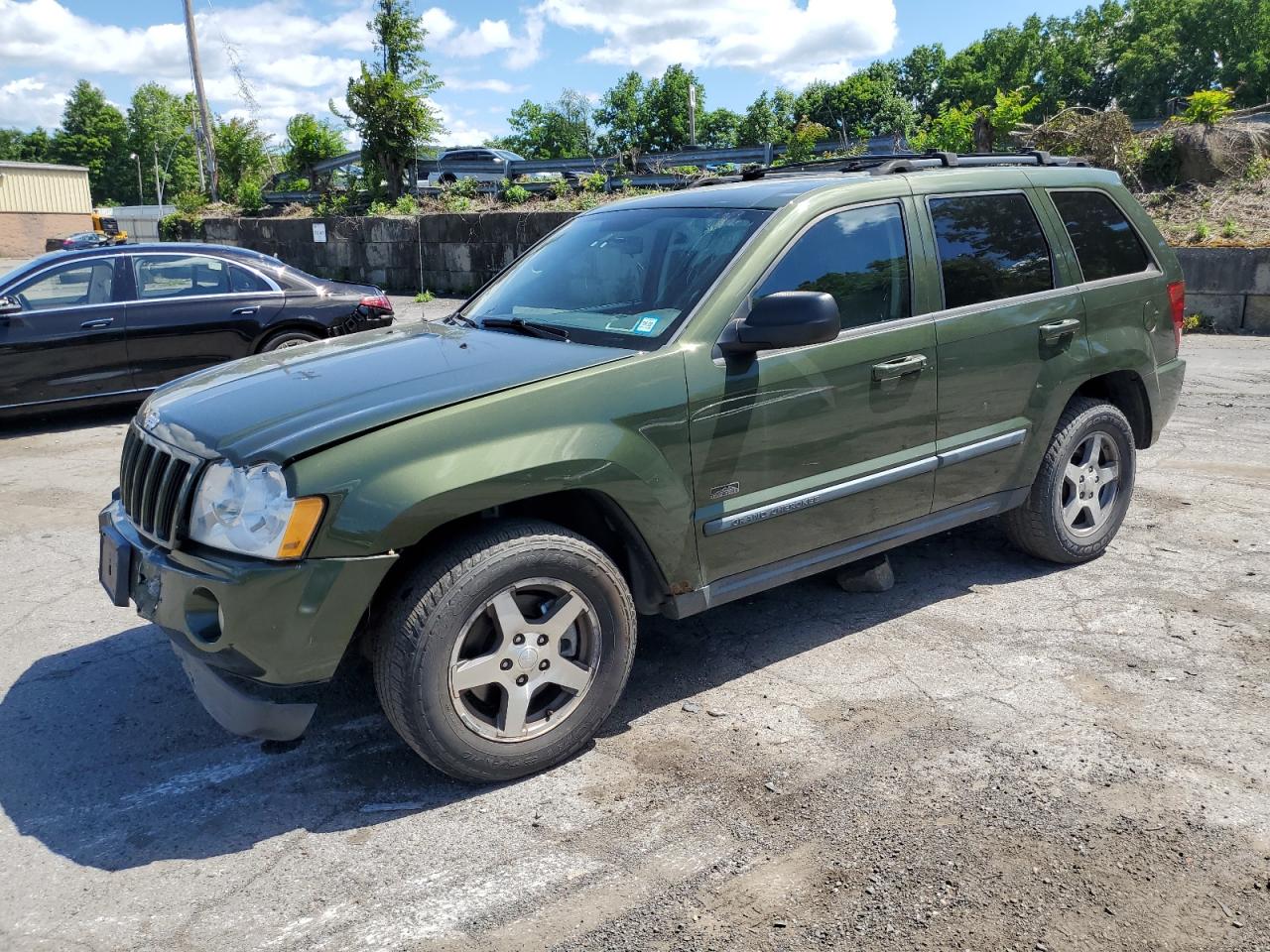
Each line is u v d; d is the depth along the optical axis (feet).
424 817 9.63
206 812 9.78
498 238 60.80
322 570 8.95
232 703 9.58
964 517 13.99
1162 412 16.42
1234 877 8.39
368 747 11.00
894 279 12.73
